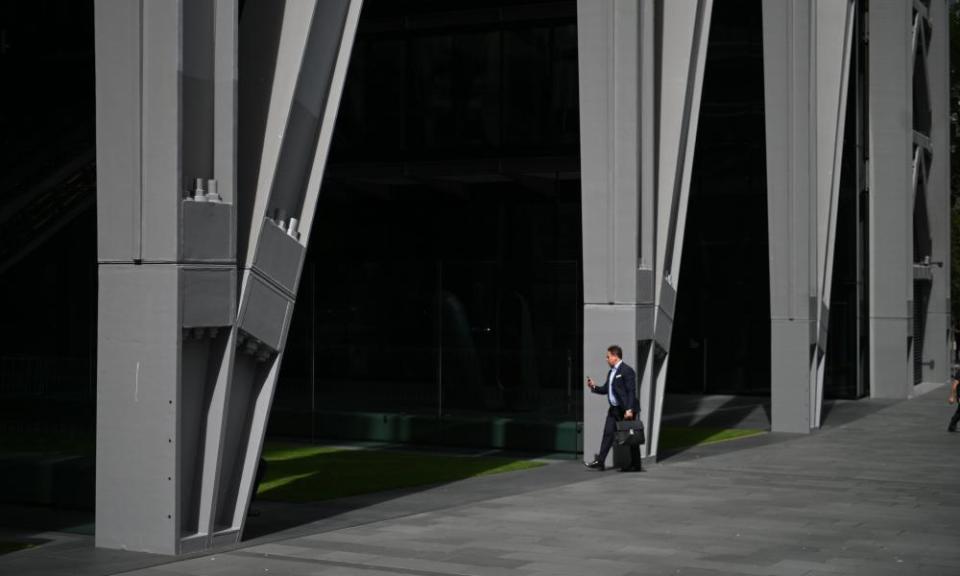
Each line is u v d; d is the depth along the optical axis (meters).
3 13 31.55
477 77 33.12
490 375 21.30
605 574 10.31
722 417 29.48
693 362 37.84
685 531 12.65
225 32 10.87
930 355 44.75
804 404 25.28
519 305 21.03
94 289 23.86
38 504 13.80
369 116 34.12
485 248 34.69
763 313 37.16
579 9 18.16
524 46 32.75
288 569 10.16
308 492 15.43
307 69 11.57
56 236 25.02
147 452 10.70
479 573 10.22
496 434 21.16
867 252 37.31
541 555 11.11
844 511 14.32
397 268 22.19
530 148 32.66
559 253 33.91
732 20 37.19
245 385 11.59
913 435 25.12
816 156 26.70
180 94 10.41
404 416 22.11
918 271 40.84
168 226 10.45
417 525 12.70
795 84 25.16
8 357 16.17
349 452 20.88
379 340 22.34
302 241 11.86
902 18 36.97
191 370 10.91
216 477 11.05
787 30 25.09
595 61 18.09
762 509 14.36
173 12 10.34
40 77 31.34
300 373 23.12
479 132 33.12
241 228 11.34
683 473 17.91
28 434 15.34
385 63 33.97
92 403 15.38
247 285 11.19
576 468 18.42
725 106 37.38
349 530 12.31
